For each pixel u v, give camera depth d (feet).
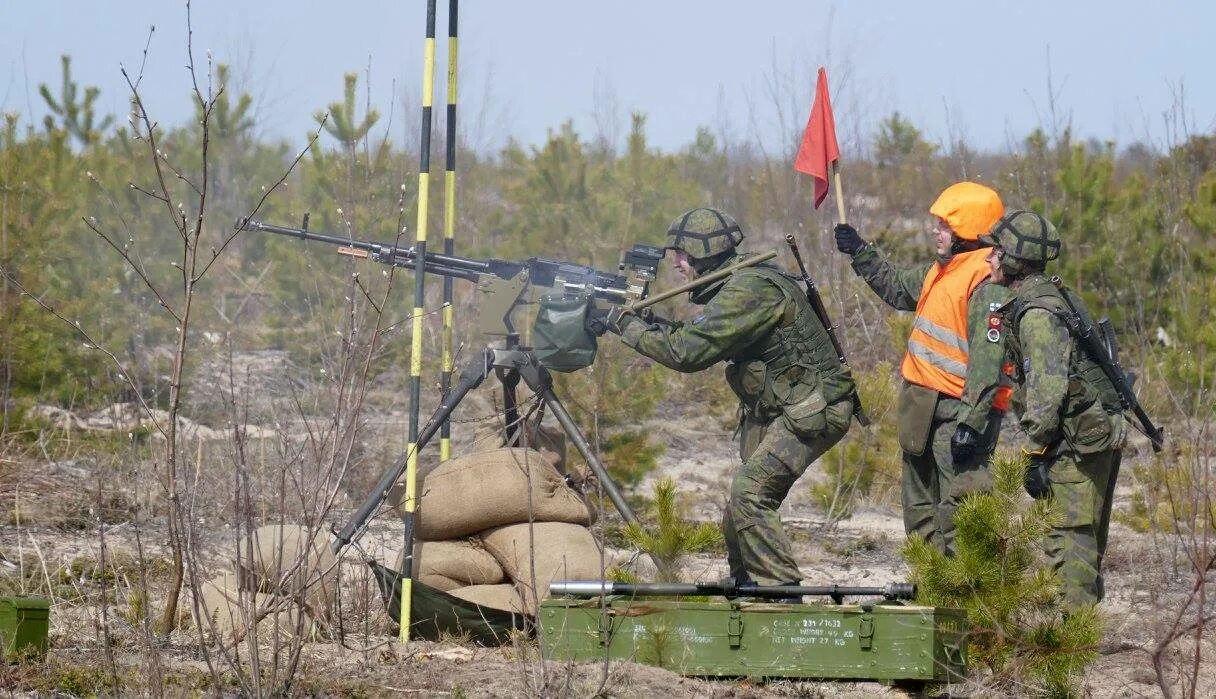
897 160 248.93
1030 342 74.33
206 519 84.64
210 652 71.61
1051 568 71.67
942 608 67.05
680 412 166.61
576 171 197.36
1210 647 79.87
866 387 131.44
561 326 81.76
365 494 111.96
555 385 115.14
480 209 209.36
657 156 213.05
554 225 193.88
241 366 159.02
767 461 77.77
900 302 87.71
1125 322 165.68
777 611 68.54
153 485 107.65
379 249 86.02
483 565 81.51
